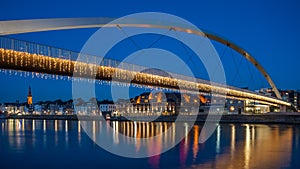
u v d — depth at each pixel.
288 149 41.22
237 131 75.12
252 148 42.09
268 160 32.66
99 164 31.36
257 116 123.56
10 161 33.47
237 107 177.62
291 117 120.62
